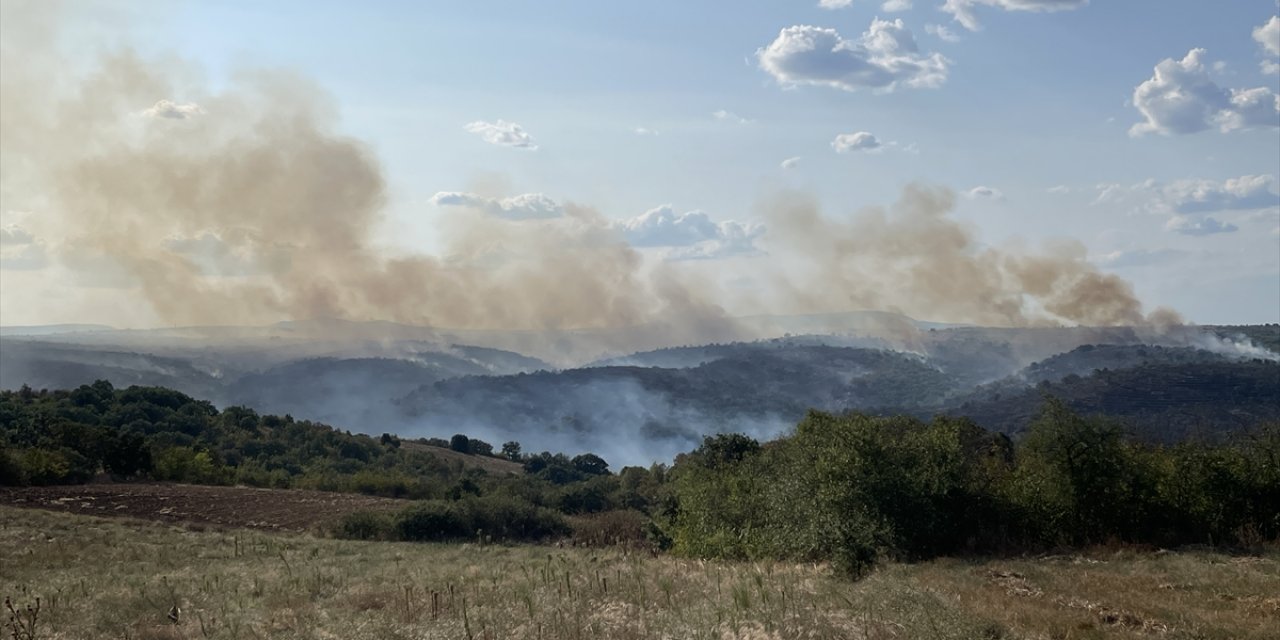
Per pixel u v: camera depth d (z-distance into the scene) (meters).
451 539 57.38
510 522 60.81
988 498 32.91
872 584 20.95
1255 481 32.69
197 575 31.52
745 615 17.66
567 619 18.47
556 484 111.75
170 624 21.00
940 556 30.55
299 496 72.19
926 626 15.93
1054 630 16.28
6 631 20.66
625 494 81.62
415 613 20.53
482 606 21.00
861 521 29.50
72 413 98.50
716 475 42.44
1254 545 31.23
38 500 58.75
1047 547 32.62
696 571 26.84
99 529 46.41
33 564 34.72
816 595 19.72
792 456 35.56
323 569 33.59
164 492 68.00
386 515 59.38
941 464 32.88
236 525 57.25
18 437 75.81
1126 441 35.06
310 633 19.22
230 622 20.80
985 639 15.65
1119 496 32.97
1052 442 33.66
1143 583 22.59
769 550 32.25
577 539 56.31
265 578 29.98
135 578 30.58
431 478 102.19
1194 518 32.91
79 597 25.59
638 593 21.69
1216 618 17.39
